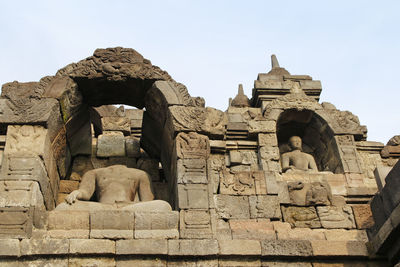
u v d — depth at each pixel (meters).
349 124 16.02
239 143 15.23
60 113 13.32
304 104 16.30
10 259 10.63
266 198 13.14
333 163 15.66
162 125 14.35
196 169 12.56
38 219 11.27
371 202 12.62
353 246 11.69
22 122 12.60
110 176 13.70
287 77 17.59
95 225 11.43
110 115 17.59
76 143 15.34
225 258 11.20
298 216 13.11
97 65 14.02
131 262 10.87
